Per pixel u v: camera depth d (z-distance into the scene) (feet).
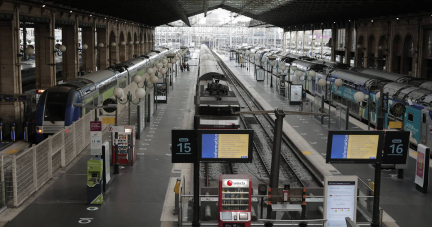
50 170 82.74
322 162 97.35
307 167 95.81
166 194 76.13
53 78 162.71
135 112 153.48
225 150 59.41
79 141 101.30
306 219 63.05
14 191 68.95
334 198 59.26
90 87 127.24
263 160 104.12
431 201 74.08
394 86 126.41
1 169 68.23
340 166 94.22
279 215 63.41
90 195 70.74
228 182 58.03
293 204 62.90
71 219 65.31
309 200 63.26
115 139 86.48
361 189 77.00
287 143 117.50
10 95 122.31
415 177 80.53
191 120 142.41
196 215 61.16
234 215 58.08
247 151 59.62
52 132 111.65
